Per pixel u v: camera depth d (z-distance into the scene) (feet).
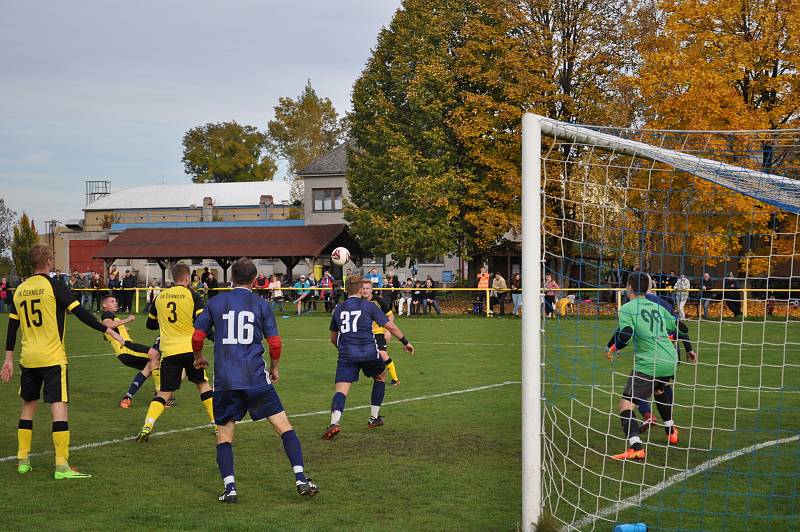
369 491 20.26
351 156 123.13
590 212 33.47
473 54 108.06
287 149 236.22
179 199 218.18
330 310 103.19
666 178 37.96
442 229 105.19
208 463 23.58
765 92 89.76
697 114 83.46
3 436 27.96
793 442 25.86
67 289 22.27
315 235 138.92
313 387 39.24
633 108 97.76
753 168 24.41
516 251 120.37
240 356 19.57
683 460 23.49
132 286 105.81
